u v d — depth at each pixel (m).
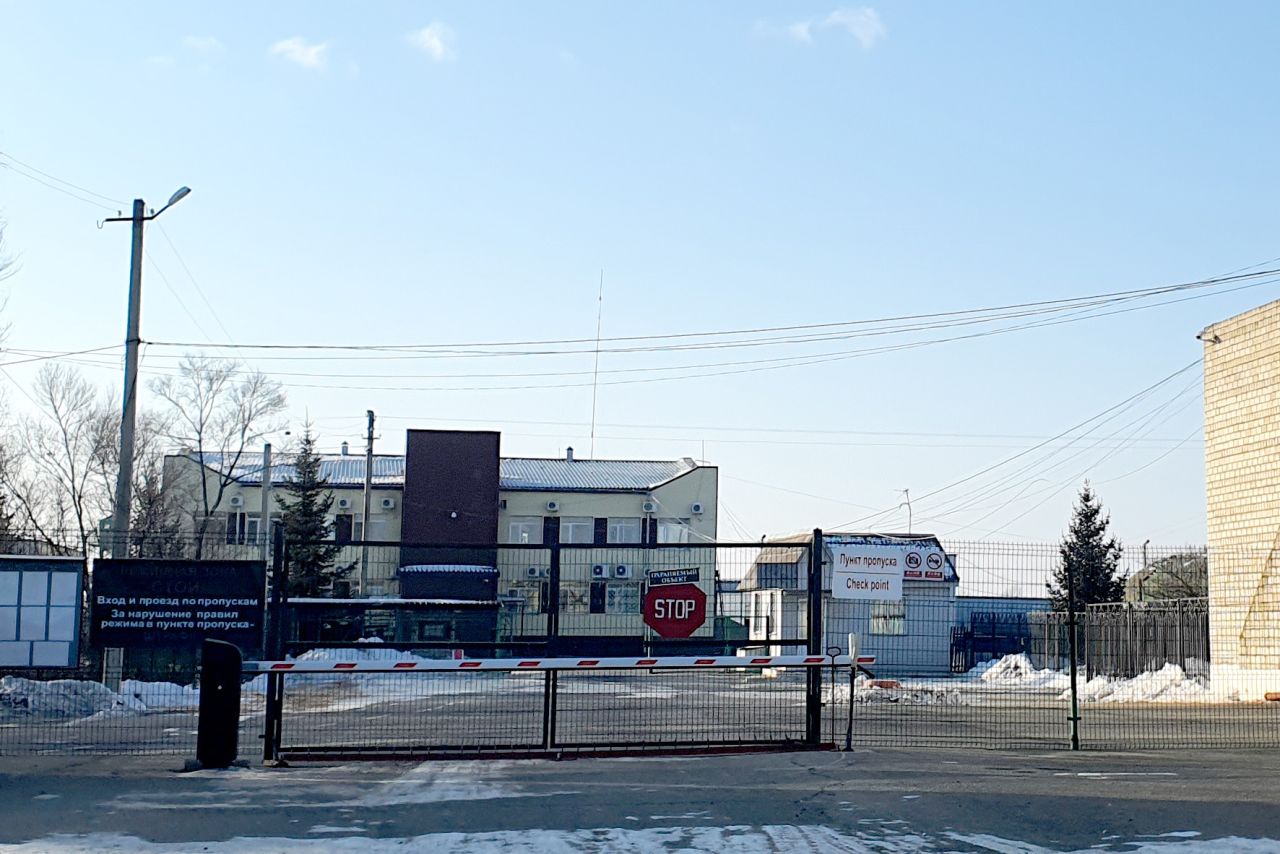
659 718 21.23
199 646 15.38
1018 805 11.53
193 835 10.16
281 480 62.16
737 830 10.38
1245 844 9.78
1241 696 27.95
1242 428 32.66
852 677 16.19
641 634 15.60
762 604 16.69
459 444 64.38
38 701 22.80
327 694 28.44
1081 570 58.84
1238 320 32.97
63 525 49.34
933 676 19.59
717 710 22.64
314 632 15.34
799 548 17.30
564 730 19.33
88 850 9.53
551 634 15.26
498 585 15.75
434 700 25.81
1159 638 32.53
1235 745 18.28
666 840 9.98
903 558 16.42
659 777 13.45
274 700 15.01
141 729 20.31
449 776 13.58
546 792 12.38
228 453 62.91
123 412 27.25
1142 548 30.30
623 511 66.31
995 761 15.29
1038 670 31.69
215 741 14.43
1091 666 32.00
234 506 62.56
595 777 13.48
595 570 15.70
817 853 9.53
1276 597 30.64
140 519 49.66
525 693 20.77
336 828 10.47
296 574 31.94
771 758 15.27
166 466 59.19
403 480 65.69
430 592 16.17
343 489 64.62
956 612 34.38
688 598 15.77
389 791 12.45
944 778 13.38
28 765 14.63
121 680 24.83
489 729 19.58
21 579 15.84
